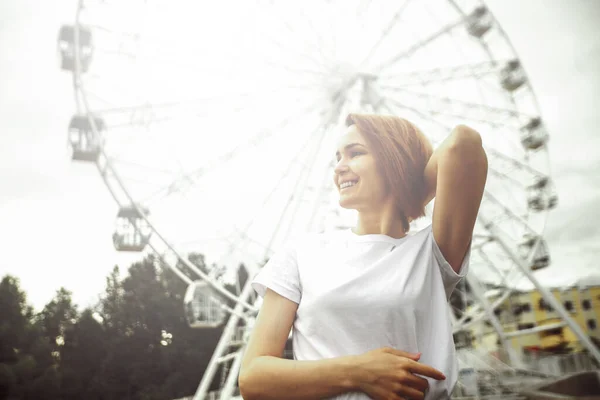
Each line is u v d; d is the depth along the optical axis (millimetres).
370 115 2088
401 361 1517
